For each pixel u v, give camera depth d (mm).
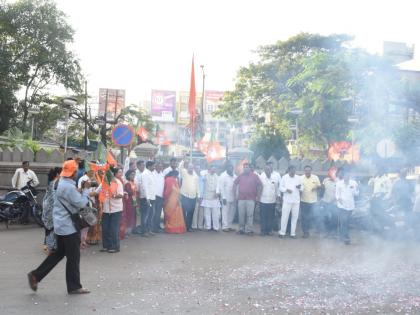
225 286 7840
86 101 42719
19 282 7832
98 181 10883
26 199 14414
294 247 12328
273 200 14586
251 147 28359
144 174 13633
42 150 16828
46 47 41938
